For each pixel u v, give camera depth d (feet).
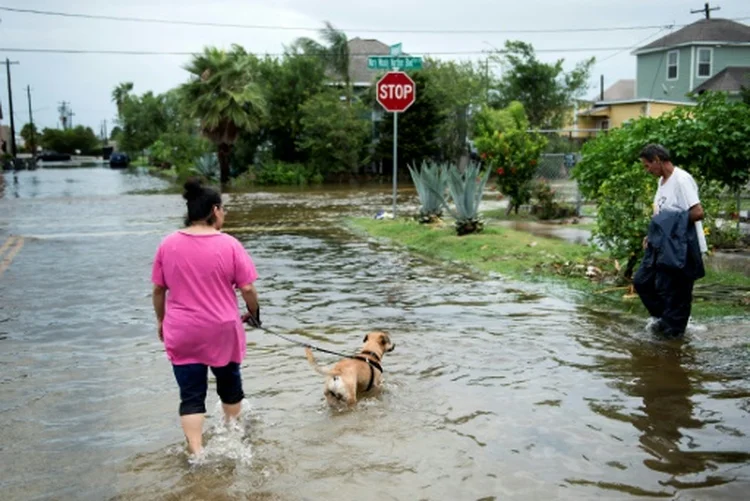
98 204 84.89
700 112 36.86
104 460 14.25
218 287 14.48
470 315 26.53
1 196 100.73
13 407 17.38
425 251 43.29
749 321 24.29
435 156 140.77
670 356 20.75
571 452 14.33
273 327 25.18
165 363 21.04
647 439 14.90
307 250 44.75
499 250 39.86
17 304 29.71
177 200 90.38
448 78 136.36
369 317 26.55
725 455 14.07
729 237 38.11
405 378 19.26
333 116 128.98
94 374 20.01
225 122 127.54
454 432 15.46
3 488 13.05
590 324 24.72
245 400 17.67
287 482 13.16
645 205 29.17
